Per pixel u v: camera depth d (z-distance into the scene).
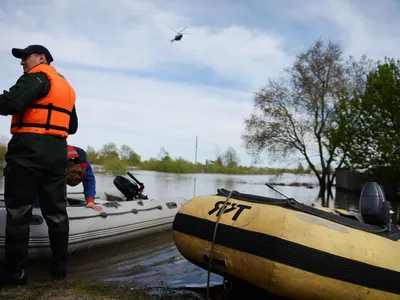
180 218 3.44
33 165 3.02
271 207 3.05
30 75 2.98
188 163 36.72
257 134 23.89
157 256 4.62
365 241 3.00
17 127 3.04
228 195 3.43
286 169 24.45
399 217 9.48
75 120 3.52
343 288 2.83
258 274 2.87
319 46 22.38
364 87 21.42
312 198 15.56
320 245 2.80
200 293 3.51
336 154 20.94
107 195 6.39
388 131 17.27
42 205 3.31
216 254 3.09
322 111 22.36
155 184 16.84
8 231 3.02
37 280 3.35
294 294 2.84
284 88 23.19
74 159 4.38
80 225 4.39
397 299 2.98
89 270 3.90
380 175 17.86
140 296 3.23
